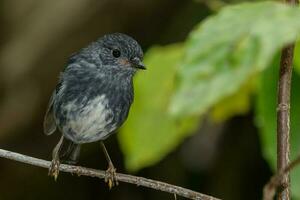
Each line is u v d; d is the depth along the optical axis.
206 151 14.73
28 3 14.81
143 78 7.89
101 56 9.91
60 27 14.75
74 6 14.65
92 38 15.06
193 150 14.82
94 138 10.11
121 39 9.98
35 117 15.32
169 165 14.98
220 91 3.07
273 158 7.34
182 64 3.25
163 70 7.82
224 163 14.68
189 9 14.30
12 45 14.87
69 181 16.47
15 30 14.88
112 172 9.74
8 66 14.85
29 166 16.39
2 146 15.61
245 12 3.38
